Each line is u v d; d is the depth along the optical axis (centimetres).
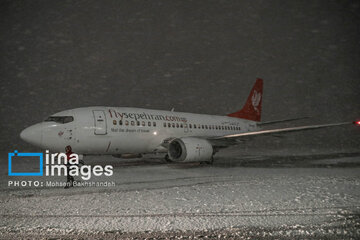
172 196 980
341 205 825
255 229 622
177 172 1705
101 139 1850
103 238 576
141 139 2042
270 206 818
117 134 1906
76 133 1761
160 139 2158
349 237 572
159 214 745
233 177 1462
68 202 897
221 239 567
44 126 1700
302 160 2617
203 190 1091
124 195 1005
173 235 591
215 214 741
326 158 2847
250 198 931
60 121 1761
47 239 573
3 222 684
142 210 788
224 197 953
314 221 675
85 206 841
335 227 632
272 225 648
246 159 2781
